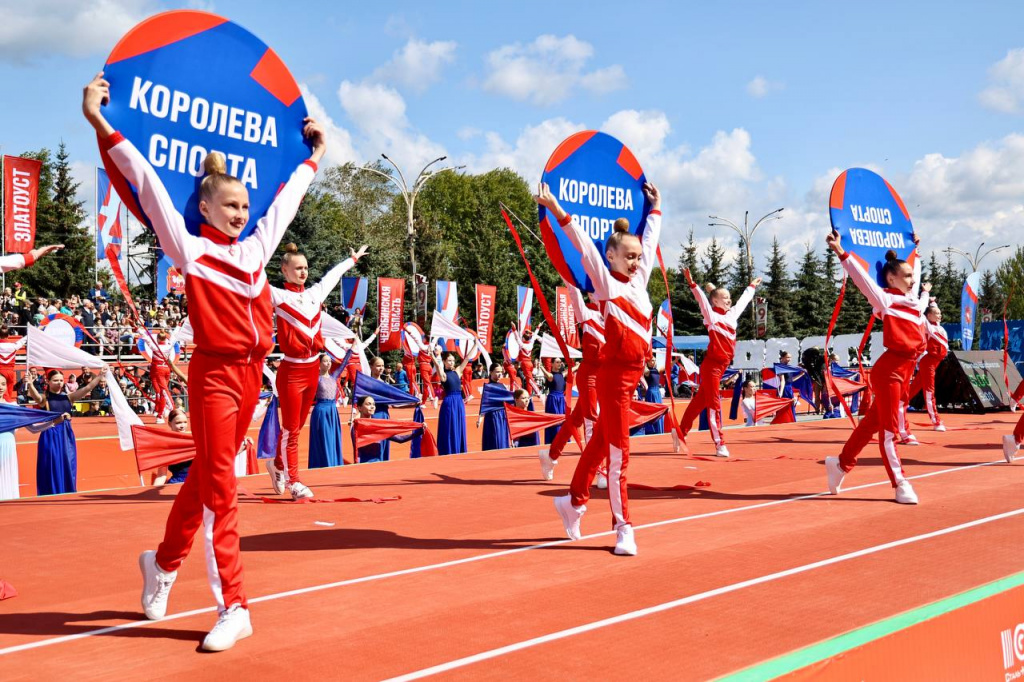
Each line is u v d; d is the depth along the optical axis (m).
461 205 75.19
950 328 30.19
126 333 24.34
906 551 5.40
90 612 4.23
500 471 9.84
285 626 3.96
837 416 19.78
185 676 3.33
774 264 58.97
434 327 23.92
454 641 3.71
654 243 5.91
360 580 4.80
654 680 3.21
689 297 56.56
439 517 6.81
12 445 9.73
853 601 4.27
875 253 7.94
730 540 5.79
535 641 3.70
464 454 11.79
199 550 5.72
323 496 7.94
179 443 9.10
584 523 6.49
